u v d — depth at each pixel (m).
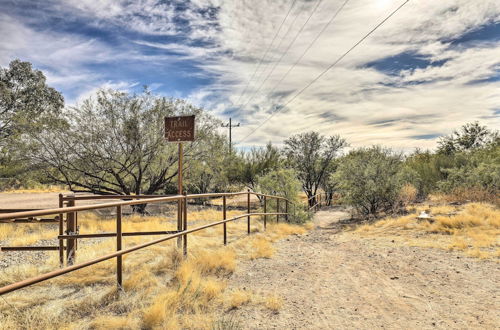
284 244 9.88
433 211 13.96
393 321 4.16
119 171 18.55
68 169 18.08
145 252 7.10
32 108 40.62
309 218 19.39
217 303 4.70
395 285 5.59
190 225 12.13
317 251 8.73
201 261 6.46
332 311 4.51
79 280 5.19
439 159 22.03
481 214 11.84
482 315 4.21
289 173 18.84
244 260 7.39
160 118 18.56
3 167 18.14
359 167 18.47
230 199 35.59
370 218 16.64
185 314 4.25
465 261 6.98
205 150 20.64
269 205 17.75
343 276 6.20
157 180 20.66
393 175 17.75
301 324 4.09
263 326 4.02
